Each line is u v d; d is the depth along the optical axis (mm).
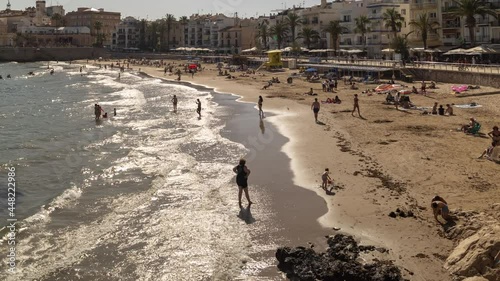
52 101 61312
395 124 33625
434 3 81188
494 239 12242
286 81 72000
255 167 24016
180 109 48500
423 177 20703
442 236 14648
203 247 14891
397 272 12352
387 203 17750
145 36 197500
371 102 45344
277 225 16391
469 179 20141
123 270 13578
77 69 135125
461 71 52625
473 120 29875
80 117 46406
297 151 26875
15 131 39000
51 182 22844
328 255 13594
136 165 25469
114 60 167875
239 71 97250
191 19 191750
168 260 14148
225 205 18609
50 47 173750
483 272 11719
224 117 41344
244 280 12781
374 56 93312
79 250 14867
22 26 182500
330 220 16547
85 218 17719
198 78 88688
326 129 32938
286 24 122812
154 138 33156
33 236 16016
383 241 14562
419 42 83562
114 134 35625
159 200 19438
